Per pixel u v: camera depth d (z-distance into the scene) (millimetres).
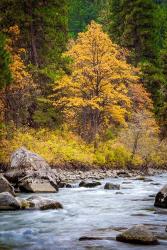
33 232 10320
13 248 8719
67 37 45344
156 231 10281
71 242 9180
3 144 30766
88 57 35688
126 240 9125
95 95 35812
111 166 36875
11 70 32938
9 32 38438
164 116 49062
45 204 13953
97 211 13711
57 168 31812
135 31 54938
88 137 37562
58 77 37250
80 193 18812
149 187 21578
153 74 50656
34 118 36562
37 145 32688
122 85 36375
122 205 15109
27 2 39406
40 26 40594
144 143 38531
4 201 13617
